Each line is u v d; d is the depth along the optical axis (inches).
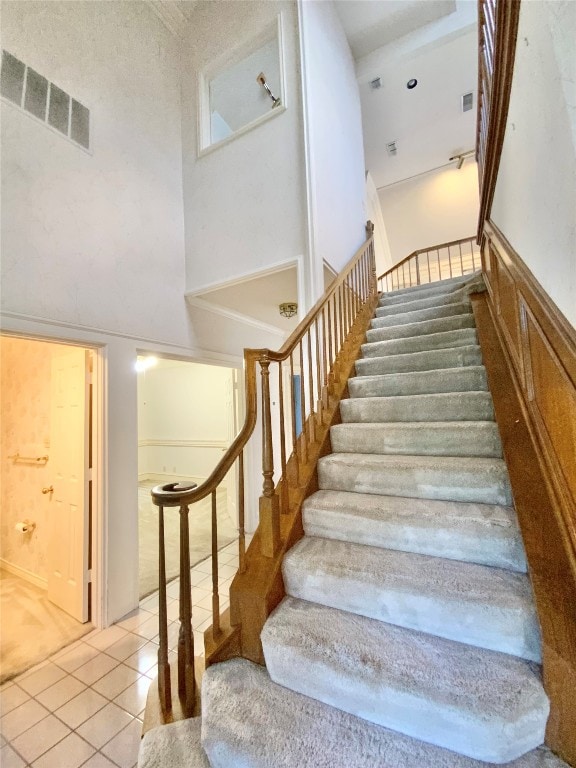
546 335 43.3
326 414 83.6
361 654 42.2
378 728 39.1
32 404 123.8
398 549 55.6
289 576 54.6
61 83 99.4
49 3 98.9
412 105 194.4
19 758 58.8
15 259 84.8
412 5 156.3
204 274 130.9
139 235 118.3
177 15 142.6
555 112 40.3
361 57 176.4
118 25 119.9
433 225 294.5
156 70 134.2
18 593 113.5
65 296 94.8
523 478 53.2
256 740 37.9
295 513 61.5
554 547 43.8
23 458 124.3
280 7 122.0
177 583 117.1
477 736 34.5
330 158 127.3
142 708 68.2
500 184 83.7
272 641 46.0
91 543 99.2
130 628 94.3
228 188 126.8
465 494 59.1
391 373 100.3
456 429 68.3
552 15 37.2
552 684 35.3
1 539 132.3
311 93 114.0
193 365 271.9
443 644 43.4
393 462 65.3
